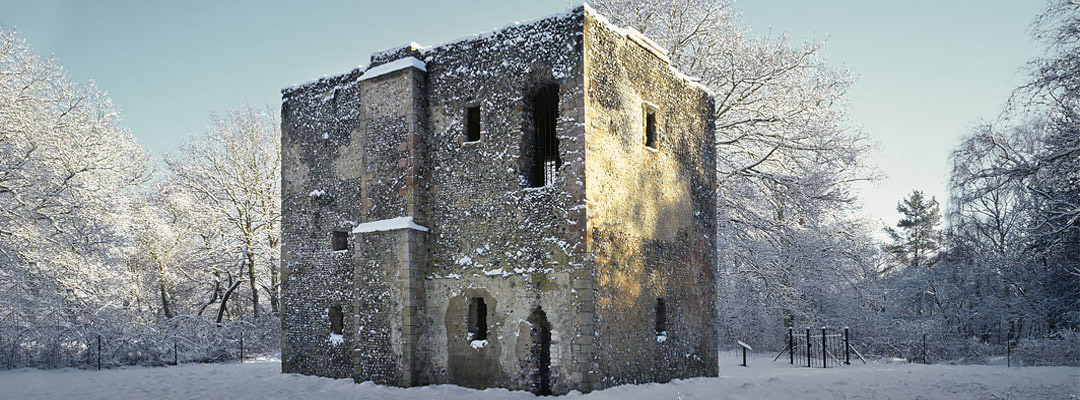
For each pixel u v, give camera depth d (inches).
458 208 620.4
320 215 726.5
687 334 685.3
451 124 634.2
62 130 1018.1
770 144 1095.0
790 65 1071.6
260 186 1291.8
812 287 1155.9
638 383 598.2
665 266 660.7
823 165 1119.0
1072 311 971.9
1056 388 547.5
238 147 1304.1
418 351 613.3
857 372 651.5
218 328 1127.6
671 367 649.6
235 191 1294.3
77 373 821.2
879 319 1180.5
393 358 613.0
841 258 1151.0
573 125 569.3
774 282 1128.8
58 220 984.3
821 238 1127.6
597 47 591.8
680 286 682.8
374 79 663.8
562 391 550.9
